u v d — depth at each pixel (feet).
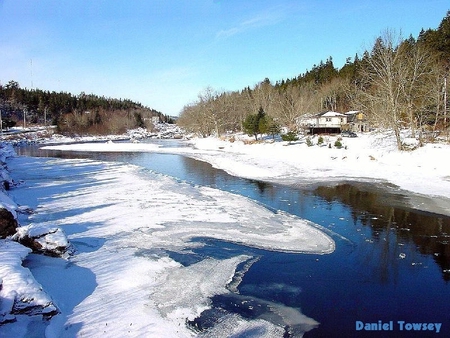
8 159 149.69
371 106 144.77
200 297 29.73
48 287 30.07
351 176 85.97
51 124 379.35
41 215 54.54
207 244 42.29
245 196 68.49
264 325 26.02
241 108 283.59
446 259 37.99
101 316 26.21
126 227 48.47
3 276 25.59
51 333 23.09
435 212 54.90
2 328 22.38
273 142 167.43
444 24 180.86
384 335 25.02
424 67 119.75
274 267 36.19
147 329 24.72
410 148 103.24
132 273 33.60
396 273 34.81
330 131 200.03
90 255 38.17
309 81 343.87
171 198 66.28
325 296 30.45
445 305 29.07
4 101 402.52
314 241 43.57
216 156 145.69
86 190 75.72
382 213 55.11
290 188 75.36
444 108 120.67
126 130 421.18
